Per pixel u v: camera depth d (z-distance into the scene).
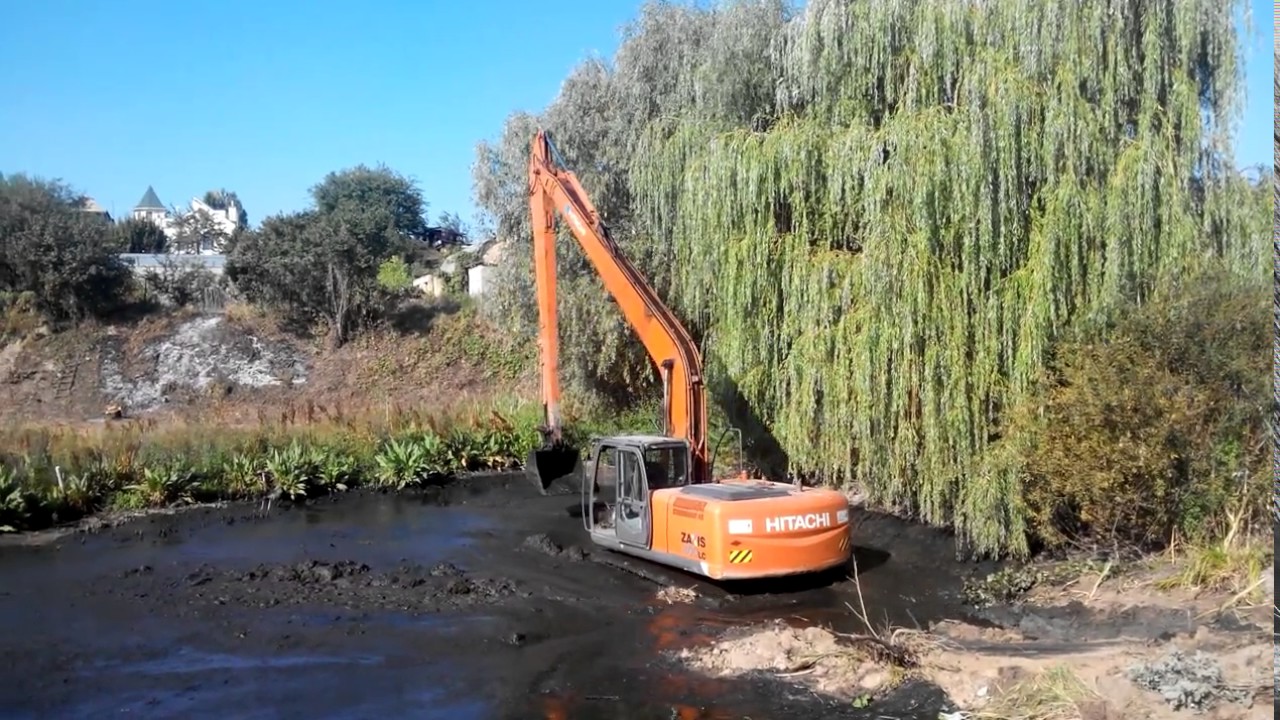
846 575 12.32
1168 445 10.52
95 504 17.31
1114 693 7.08
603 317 20.11
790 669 8.73
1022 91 11.84
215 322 33.38
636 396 21.89
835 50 13.68
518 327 21.95
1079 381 10.95
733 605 11.20
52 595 11.91
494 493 19.61
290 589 12.08
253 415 26.28
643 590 12.00
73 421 27.66
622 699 8.25
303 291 33.38
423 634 10.26
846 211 13.52
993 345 12.16
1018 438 11.56
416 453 20.56
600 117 20.52
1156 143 11.71
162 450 19.02
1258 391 10.20
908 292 12.38
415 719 7.93
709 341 16.59
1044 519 11.72
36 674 9.12
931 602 11.20
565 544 14.63
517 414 23.70
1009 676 7.88
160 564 13.59
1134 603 9.85
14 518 15.78
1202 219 12.02
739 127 15.55
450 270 41.28
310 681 8.87
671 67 19.47
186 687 8.76
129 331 32.66
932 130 12.18
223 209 102.06
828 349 13.41
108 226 35.31
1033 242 12.04
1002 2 12.34
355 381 31.50
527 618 10.80
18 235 31.97
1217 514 10.70
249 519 17.03
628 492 13.02
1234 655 7.50
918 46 12.84
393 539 15.31
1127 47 12.02
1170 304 10.68
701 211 14.89
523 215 21.55
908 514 14.19
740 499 11.55
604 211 20.25
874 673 8.39
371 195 62.44
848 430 13.38
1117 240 11.54
